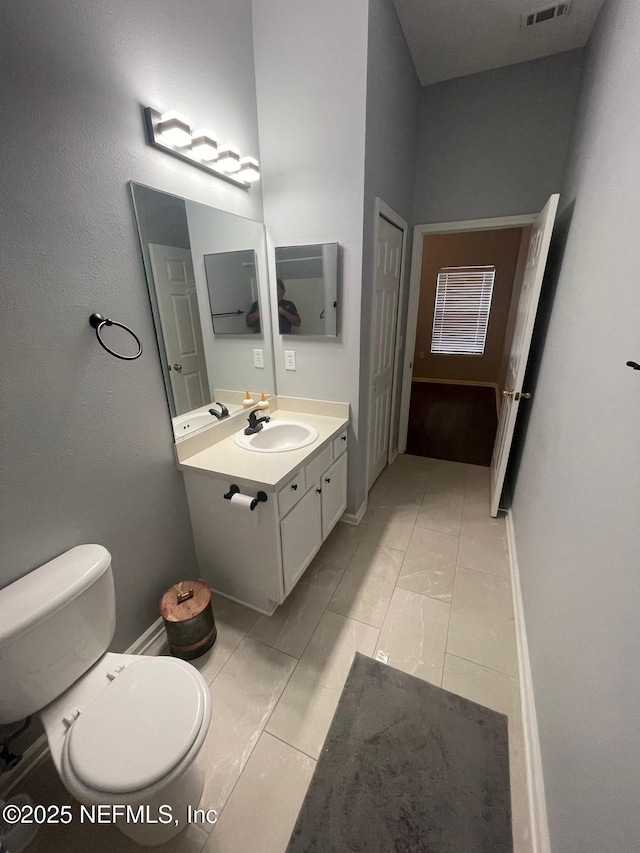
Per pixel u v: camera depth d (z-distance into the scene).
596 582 0.92
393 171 2.16
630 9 1.24
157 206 1.37
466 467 3.26
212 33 1.50
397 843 1.02
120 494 1.38
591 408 1.14
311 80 1.68
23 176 0.97
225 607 1.80
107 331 1.25
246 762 1.20
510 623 1.70
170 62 1.34
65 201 1.07
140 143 1.28
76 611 1.08
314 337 2.10
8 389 1.00
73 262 1.11
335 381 2.13
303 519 1.75
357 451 2.24
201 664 1.52
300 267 1.97
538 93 2.29
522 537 1.94
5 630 0.93
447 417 4.60
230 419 1.91
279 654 1.56
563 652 1.08
